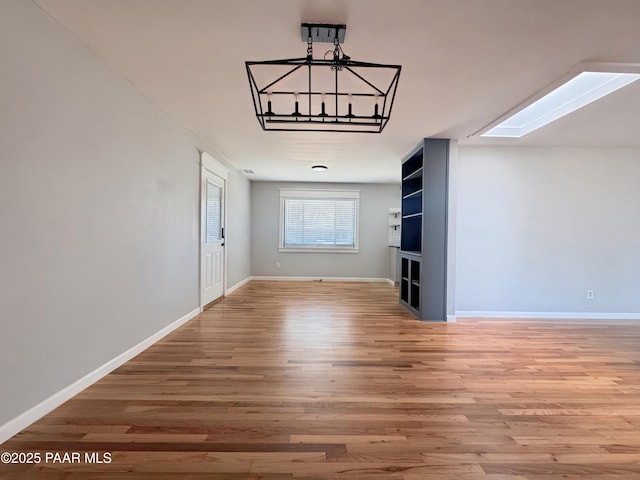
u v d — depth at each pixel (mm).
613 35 1996
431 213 4160
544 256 4516
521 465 1525
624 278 4531
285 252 7664
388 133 3918
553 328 3924
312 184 7625
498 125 3705
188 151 3875
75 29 1975
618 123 3549
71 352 2064
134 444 1626
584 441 1715
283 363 2707
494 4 1730
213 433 1729
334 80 2588
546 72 2451
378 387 2293
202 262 4426
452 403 2084
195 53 2236
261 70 2449
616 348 3193
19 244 1684
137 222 2816
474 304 4496
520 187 4492
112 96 2434
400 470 1482
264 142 4340
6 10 1600
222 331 3594
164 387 2244
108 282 2430
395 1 1714
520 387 2324
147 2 1732
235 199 6168
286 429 1776
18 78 1667
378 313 4535
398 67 1937
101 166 2324
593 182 4520
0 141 1580
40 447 1590
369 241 7664
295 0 1712
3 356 1609
